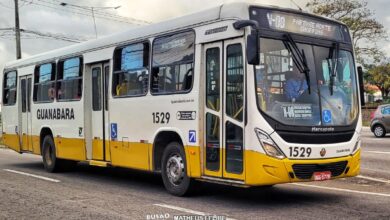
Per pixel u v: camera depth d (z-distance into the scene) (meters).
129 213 8.17
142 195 9.92
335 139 8.62
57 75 13.89
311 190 10.42
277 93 8.26
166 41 10.00
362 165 14.33
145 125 10.42
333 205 8.73
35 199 9.57
